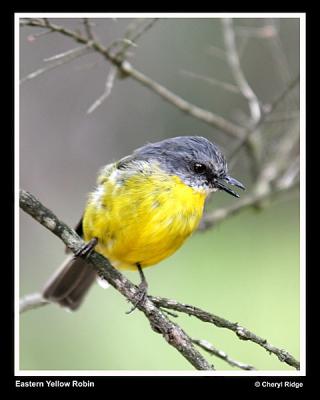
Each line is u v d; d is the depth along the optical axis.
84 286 11.11
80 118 16.44
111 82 10.06
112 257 9.52
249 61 15.09
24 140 16.28
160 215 9.13
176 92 15.62
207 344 8.16
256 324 12.88
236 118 13.82
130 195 9.09
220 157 9.78
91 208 9.27
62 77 16.31
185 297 13.62
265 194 12.28
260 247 14.54
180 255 14.26
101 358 12.50
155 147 9.71
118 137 16.28
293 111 13.21
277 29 13.31
